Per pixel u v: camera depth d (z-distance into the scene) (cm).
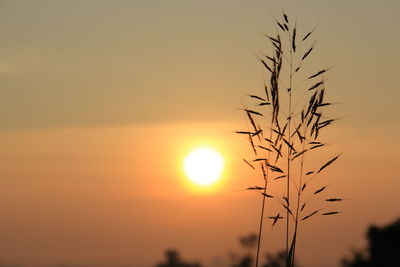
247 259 2320
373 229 3133
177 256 3262
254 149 784
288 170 774
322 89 780
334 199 757
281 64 794
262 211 772
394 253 3062
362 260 3152
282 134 782
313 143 774
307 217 764
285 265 762
